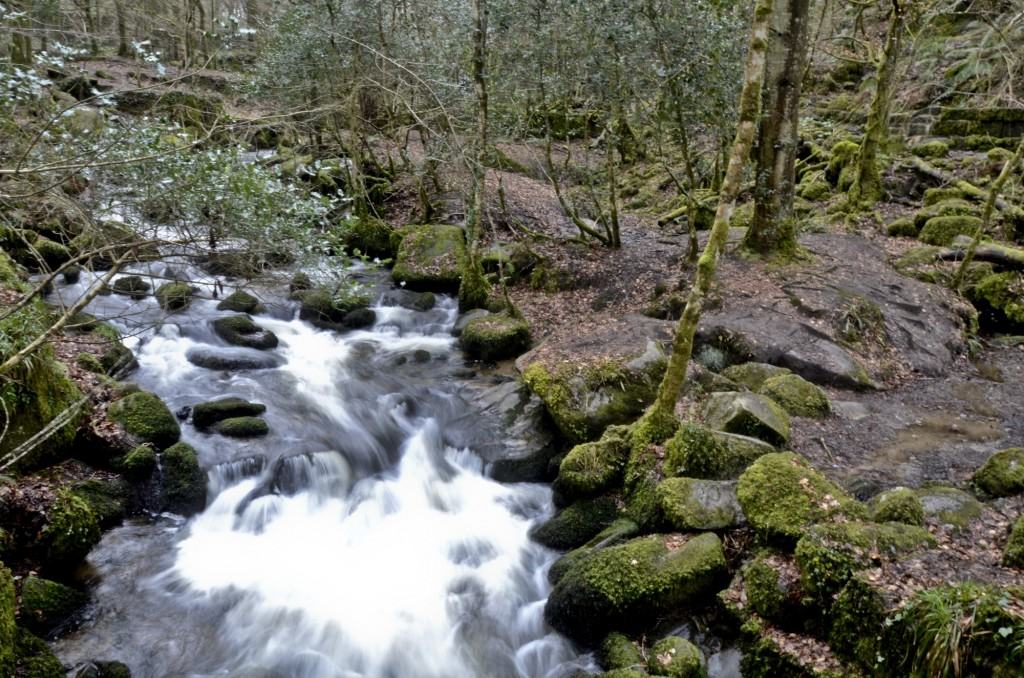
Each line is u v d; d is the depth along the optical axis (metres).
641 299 11.67
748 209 15.18
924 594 4.42
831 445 7.52
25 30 7.39
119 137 5.77
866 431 7.84
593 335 10.06
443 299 13.88
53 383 7.25
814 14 22.59
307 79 14.29
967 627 4.09
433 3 14.15
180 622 6.01
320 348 11.58
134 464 7.34
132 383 8.76
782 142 11.25
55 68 7.64
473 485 8.27
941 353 9.81
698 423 7.40
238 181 6.37
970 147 17.19
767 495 6.01
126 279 11.89
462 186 15.01
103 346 9.55
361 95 16.16
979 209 13.55
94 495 6.97
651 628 5.73
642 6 10.45
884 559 5.02
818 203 16.30
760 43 5.98
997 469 6.43
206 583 6.50
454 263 14.12
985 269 11.60
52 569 6.19
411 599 6.54
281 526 7.43
